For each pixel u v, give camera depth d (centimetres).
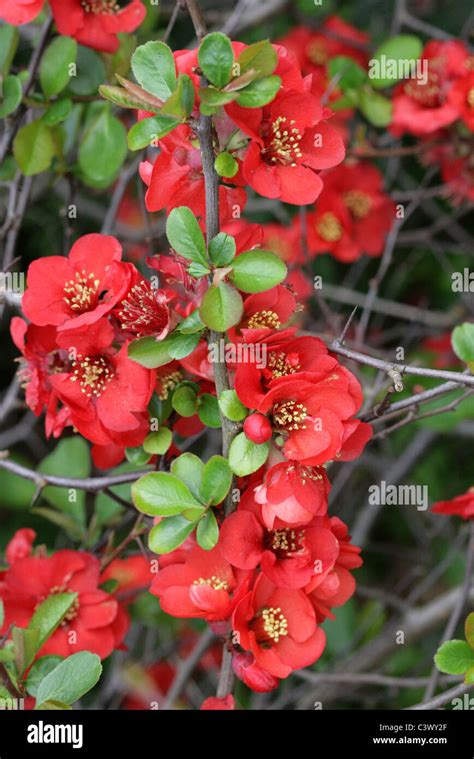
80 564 68
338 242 91
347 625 101
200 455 100
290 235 92
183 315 58
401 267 113
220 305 55
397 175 114
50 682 56
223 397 57
